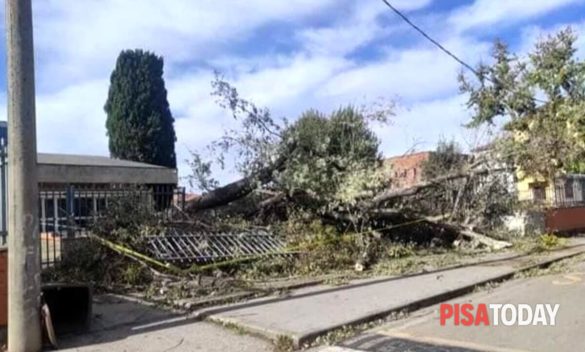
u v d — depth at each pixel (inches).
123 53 1362.0
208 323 284.7
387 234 573.3
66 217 414.3
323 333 259.9
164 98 1391.5
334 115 565.9
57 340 249.1
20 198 225.6
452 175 616.7
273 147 527.2
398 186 596.7
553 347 234.8
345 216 530.9
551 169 701.3
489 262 500.4
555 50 908.6
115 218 421.1
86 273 381.4
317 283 396.2
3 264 245.9
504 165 662.5
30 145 228.1
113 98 1359.5
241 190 541.0
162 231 431.8
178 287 358.9
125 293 354.6
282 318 283.9
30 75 228.7
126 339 253.4
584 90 900.0
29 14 229.5
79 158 913.5
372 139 590.6
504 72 927.0
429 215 614.5
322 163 521.7
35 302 229.9
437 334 262.1
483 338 252.5
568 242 690.8
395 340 252.2
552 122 812.0
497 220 693.9
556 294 355.9
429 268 463.5
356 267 457.4
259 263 433.4
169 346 243.3
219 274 398.6
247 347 243.6
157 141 1357.0
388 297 337.4
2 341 242.1
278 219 542.0
